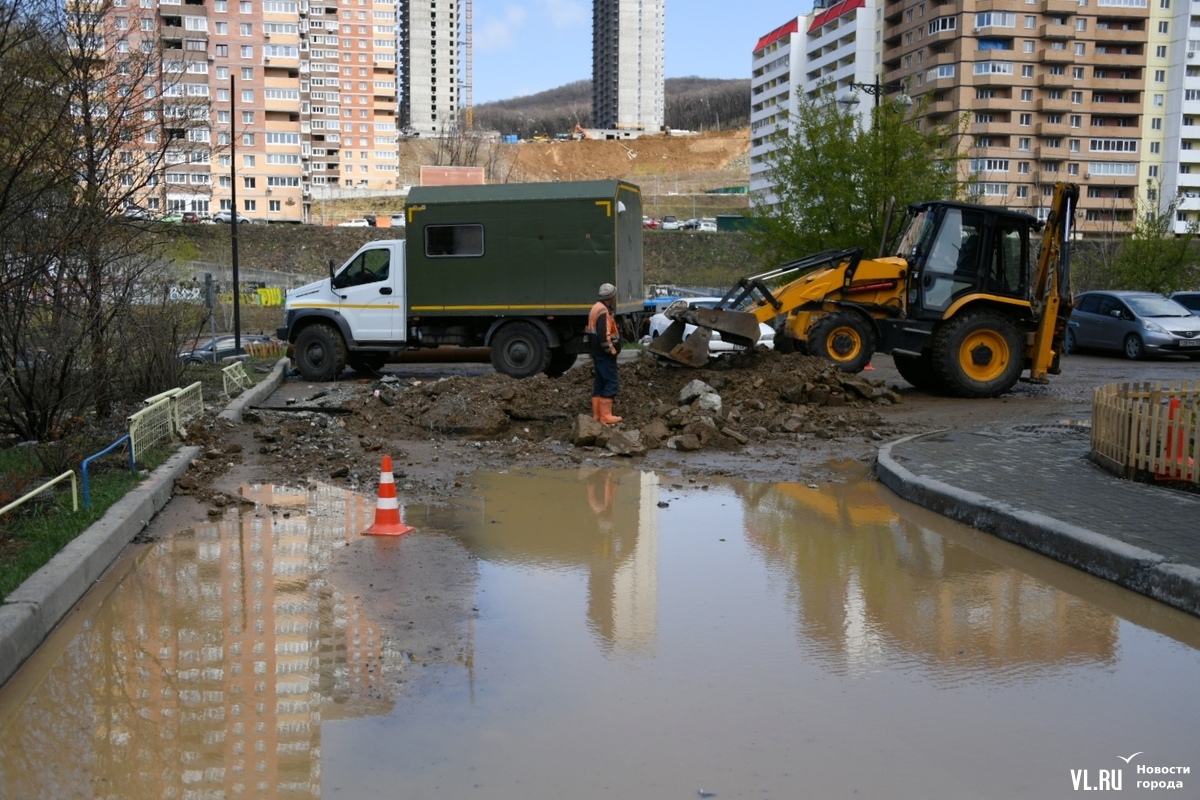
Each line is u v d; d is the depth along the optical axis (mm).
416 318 19672
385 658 5414
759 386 14875
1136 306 25156
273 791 3980
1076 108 96125
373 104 155375
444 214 19219
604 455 11961
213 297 22969
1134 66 96625
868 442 12734
